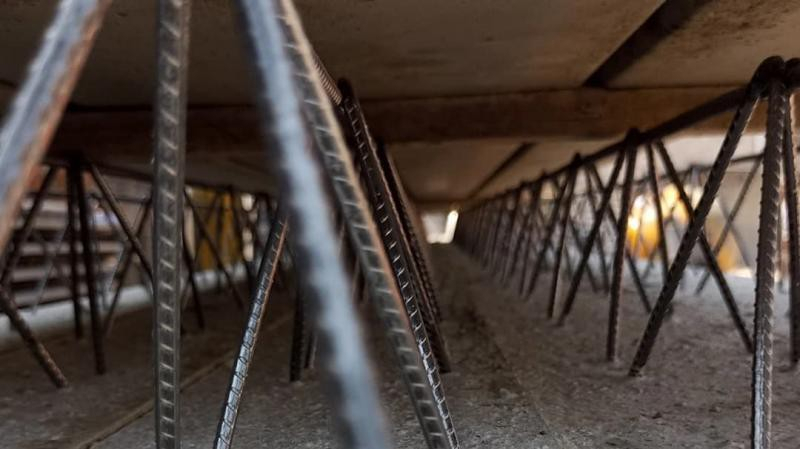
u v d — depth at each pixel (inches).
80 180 149.7
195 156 174.6
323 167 44.5
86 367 148.8
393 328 47.3
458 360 142.9
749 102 90.8
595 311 209.0
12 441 100.8
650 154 162.6
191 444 96.6
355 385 38.2
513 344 158.7
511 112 165.9
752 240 362.0
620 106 163.3
